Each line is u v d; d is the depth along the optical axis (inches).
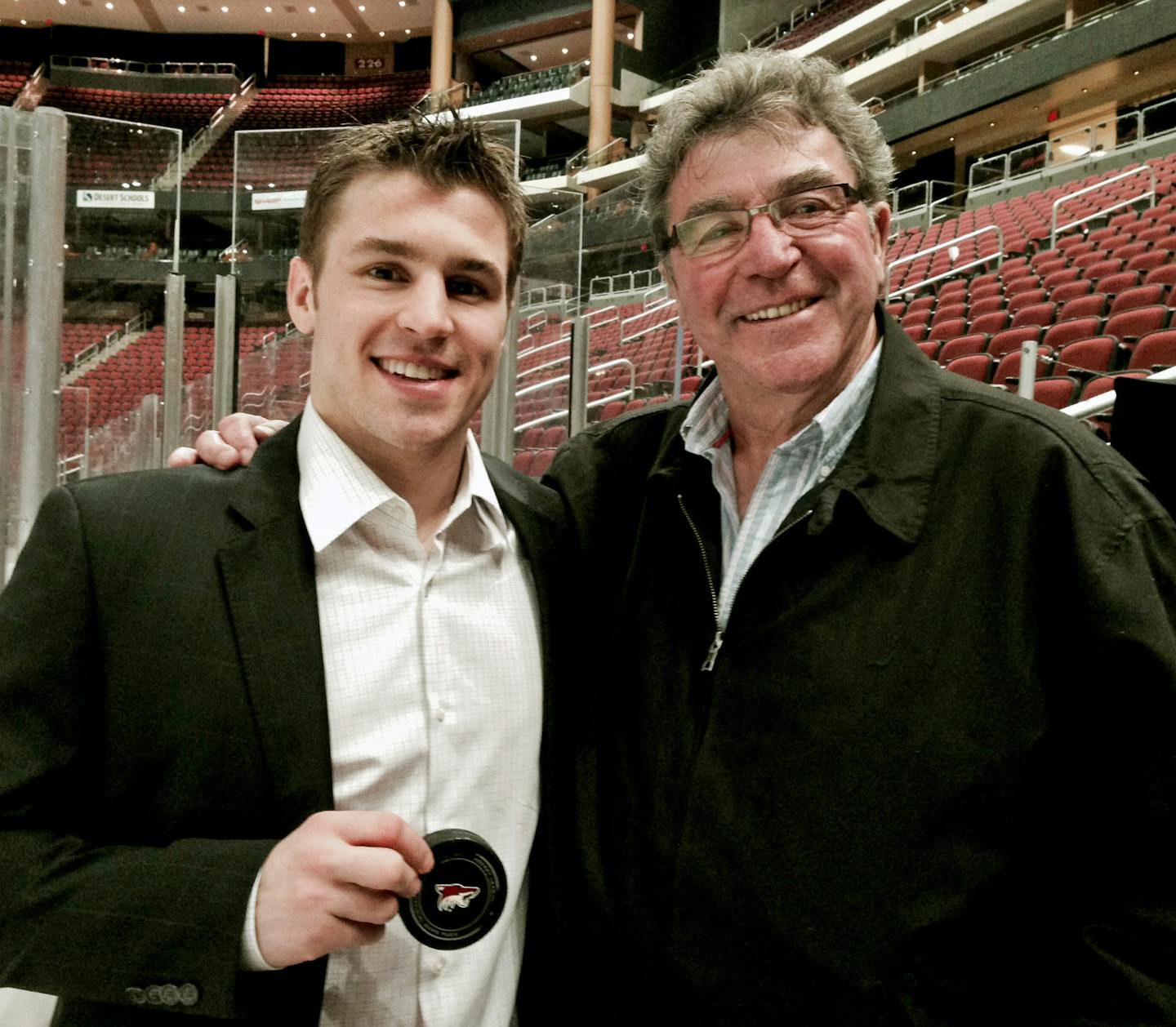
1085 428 36.2
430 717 37.2
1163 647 30.7
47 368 85.7
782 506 40.9
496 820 38.3
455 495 41.7
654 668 40.3
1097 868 32.4
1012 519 34.3
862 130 41.6
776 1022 33.9
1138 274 230.1
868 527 36.3
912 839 32.9
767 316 40.2
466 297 38.3
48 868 31.2
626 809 39.5
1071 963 32.2
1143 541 32.4
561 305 116.0
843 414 40.3
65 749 32.9
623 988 38.3
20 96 750.5
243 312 117.1
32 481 85.4
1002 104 512.4
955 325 263.1
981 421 36.5
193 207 619.2
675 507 42.6
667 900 36.9
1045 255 310.0
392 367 37.4
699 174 41.3
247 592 35.2
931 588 34.6
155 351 113.5
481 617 39.8
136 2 736.3
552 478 48.7
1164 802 30.6
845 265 39.4
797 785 34.7
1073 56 457.1
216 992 29.3
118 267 110.6
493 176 38.0
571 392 117.3
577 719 42.6
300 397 119.6
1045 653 33.5
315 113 784.9
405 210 36.5
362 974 35.1
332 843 28.7
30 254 85.2
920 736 33.3
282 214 114.3
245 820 33.5
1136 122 414.3
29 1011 52.7
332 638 36.7
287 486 38.6
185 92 758.5
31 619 33.4
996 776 32.6
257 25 776.9
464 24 735.1
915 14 567.5
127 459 207.9
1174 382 37.9
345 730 35.9
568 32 728.3
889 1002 32.5
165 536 35.7
